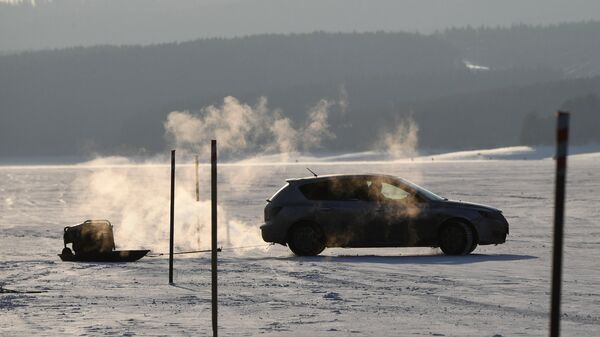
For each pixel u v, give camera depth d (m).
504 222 61.53
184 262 58.53
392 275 49.03
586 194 149.62
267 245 73.38
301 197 62.81
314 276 48.97
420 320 33.31
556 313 16.67
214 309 29.08
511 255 60.62
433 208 61.41
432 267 53.12
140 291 43.12
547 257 58.94
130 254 59.91
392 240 61.53
